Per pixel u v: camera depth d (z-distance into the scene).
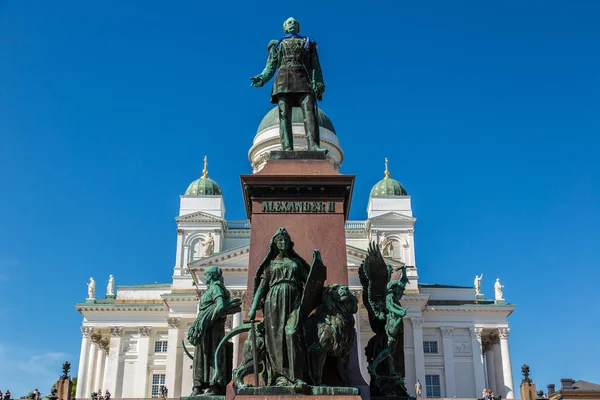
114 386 86.69
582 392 58.19
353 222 96.94
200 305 10.37
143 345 88.56
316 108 11.91
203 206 94.62
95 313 90.00
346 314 9.36
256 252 10.34
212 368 10.02
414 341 83.69
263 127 97.81
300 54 12.16
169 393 81.38
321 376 9.06
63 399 49.03
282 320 9.03
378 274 11.95
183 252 91.25
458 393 85.75
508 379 87.12
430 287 94.25
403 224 92.81
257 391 8.68
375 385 11.30
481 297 93.81
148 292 94.06
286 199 10.69
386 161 99.50
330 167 11.08
